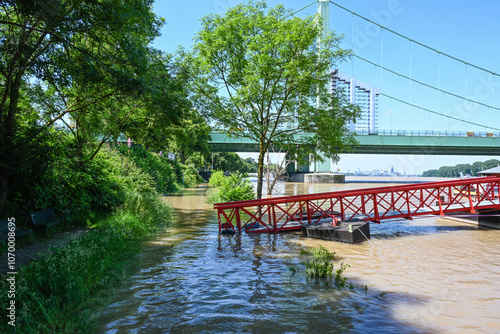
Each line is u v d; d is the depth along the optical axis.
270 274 6.69
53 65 8.73
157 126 13.95
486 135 71.38
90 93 12.27
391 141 70.69
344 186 55.56
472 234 11.87
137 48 9.32
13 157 7.86
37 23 8.14
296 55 14.16
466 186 14.72
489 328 4.35
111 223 10.07
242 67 15.02
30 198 9.17
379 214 13.55
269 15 14.77
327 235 10.59
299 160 16.11
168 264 7.37
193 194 29.98
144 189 20.03
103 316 4.60
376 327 4.32
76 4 7.62
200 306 4.99
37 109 12.02
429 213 13.79
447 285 6.11
